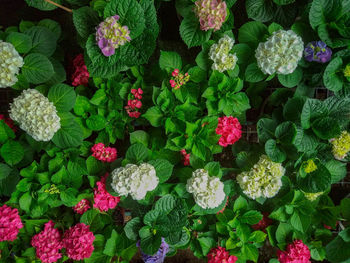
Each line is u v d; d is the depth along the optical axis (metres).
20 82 0.73
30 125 0.69
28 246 0.83
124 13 0.65
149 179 0.71
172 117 0.77
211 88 0.75
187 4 0.73
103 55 0.69
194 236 0.85
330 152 0.79
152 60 0.94
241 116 0.84
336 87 0.71
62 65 0.83
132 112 0.80
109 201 0.79
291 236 0.83
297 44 0.68
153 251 0.76
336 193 1.04
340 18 0.69
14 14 0.97
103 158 0.81
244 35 0.75
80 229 0.78
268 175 0.75
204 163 0.79
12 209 0.79
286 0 0.71
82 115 0.79
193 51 0.95
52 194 0.78
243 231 0.80
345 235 0.80
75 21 0.68
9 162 0.76
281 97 0.83
